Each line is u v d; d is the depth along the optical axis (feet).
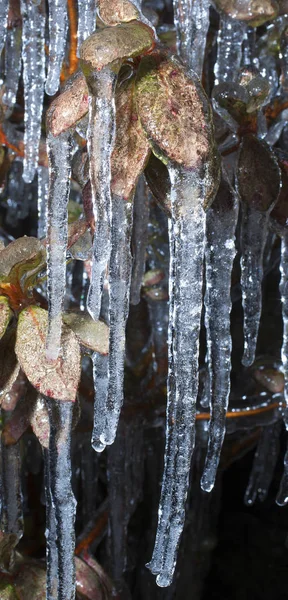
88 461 2.19
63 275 1.43
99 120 1.36
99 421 1.56
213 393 1.60
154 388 2.05
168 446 1.46
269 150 1.61
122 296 1.45
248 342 1.68
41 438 1.58
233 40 1.83
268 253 2.06
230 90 1.60
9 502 1.67
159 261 2.05
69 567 1.51
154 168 1.44
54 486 1.49
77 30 1.80
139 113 1.38
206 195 1.41
